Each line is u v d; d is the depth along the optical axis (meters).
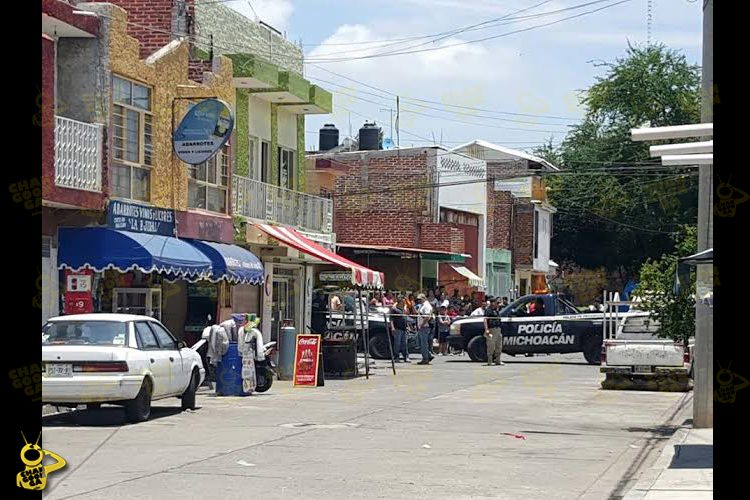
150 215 24.64
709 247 16.36
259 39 35.12
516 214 63.62
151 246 22.94
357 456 14.21
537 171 59.88
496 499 11.36
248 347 23.20
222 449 14.60
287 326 28.22
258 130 33.16
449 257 47.22
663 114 63.59
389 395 23.59
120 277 25.20
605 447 15.87
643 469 13.77
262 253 32.19
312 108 35.09
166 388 18.48
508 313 36.00
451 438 16.36
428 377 29.28
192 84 27.39
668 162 14.70
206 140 25.20
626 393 24.91
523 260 63.66
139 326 18.14
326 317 34.62
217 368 23.09
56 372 16.48
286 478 12.33
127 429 16.77
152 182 25.11
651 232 63.59
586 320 34.69
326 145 61.59
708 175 16.36
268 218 32.47
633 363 25.58
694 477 12.83
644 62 63.78
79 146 21.91
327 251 32.47
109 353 16.70
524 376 29.84
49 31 22.59
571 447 15.78
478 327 36.25
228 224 29.06
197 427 17.16
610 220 64.75
